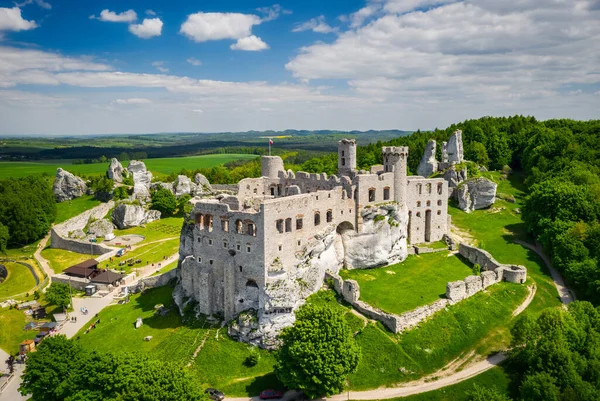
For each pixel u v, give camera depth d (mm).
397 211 128750
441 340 97000
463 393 84438
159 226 196375
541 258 136750
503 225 160875
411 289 112500
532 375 80000
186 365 92750
